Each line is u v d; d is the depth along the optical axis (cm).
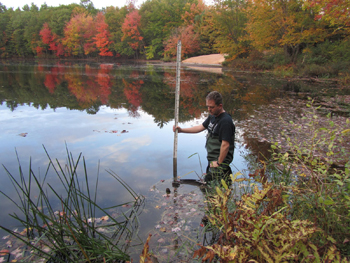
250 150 411
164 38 4444
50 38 5759
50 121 568
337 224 185
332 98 920
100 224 229
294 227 142
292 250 134
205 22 3966
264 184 175
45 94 932
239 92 1073
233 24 2792
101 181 307
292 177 288
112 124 553
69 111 674
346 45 1872
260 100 891
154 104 799
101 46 4912
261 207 228
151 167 346
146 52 4831
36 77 1495
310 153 248
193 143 441
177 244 204
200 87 1216
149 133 493
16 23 6150
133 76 1725
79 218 206
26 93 942
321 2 1410
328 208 192
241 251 139
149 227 225
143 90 1091
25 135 466
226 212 164
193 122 588
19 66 2614
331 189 210
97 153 391
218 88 1193
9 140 438
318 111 703
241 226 169
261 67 2394
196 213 245
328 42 2025
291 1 1925
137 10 4788
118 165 351
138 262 185
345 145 408
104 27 4878
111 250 195
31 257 191
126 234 216
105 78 1542
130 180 310
